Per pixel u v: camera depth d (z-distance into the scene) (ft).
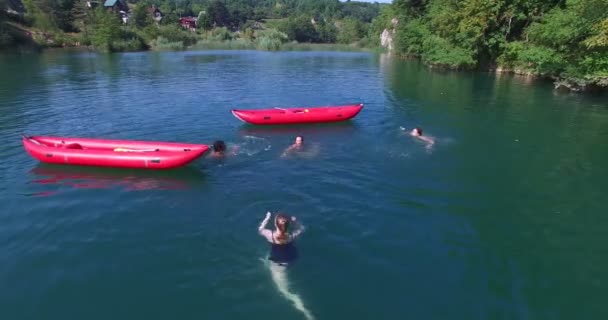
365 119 49.96
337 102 61.98
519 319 16.97
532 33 86.07
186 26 280.51
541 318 17.03
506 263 20.72
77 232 23.18
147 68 103.45
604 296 18.38
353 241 22.33
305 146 38.24
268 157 35.06
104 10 207.31
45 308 17.49
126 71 96.07
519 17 91.71
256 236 22.62
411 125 47.11
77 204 26.45
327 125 46.50
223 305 17.51
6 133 42.63
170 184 29.43
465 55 98.78
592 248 22.13
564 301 18.04
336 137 41.52
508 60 95.30
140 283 18.94
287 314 16.96
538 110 55.57
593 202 27.63
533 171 33.17
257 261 20.45
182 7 360.28
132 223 24.09
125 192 28.14
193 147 32.89
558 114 53.06
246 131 43.47
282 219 21.18
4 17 160.66
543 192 29.14
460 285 18.99
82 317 17.01
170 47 192.65
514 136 43.06
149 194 27.86
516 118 51.08
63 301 17.88
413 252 21.48
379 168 32.96
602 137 42.75
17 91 66.69
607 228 24.25
